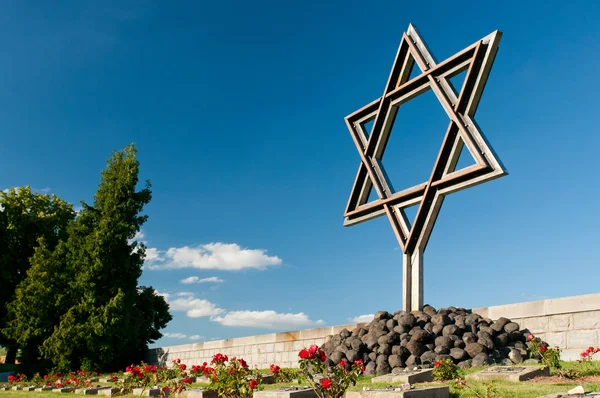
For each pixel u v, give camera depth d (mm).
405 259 15430
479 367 11039
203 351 23750
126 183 30188
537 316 12625
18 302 29156
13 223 34188
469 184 13953
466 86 14258
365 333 14234
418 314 13969
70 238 29922
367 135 17406
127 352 29031
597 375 9000
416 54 15766
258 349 20094
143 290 31281
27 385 20109
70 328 27141
